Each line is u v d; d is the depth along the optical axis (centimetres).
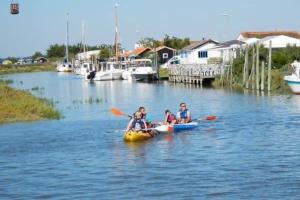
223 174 2447
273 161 2694
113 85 9719
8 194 2266
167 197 2130
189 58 12569
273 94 6694
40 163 2845
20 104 4844
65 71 18150
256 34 12775
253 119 4375
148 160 2822
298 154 2855
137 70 10756
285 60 8344
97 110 5366
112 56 15762
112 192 2230
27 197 2212
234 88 7944
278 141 3291
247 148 3077
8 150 3225
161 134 3662
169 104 5872
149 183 2341
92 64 14350
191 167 2614
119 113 3906
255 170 2503
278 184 2248
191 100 6250
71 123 4331
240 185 2253
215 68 8938
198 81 9050
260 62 8331
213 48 11781
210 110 5147
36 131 3916
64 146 3319
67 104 6097
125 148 3189
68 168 2705
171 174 2484
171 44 16812
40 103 5084
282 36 10506
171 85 9269
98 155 3005
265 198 2069
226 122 4222
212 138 3462
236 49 9531
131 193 2203
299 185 2225
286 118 4384
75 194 2227
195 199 2092
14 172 2659
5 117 4531
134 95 7250
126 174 2522
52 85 10144
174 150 3073
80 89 8819
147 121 3691
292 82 6538
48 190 2303
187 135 3600
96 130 3941
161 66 13875
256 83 7388
